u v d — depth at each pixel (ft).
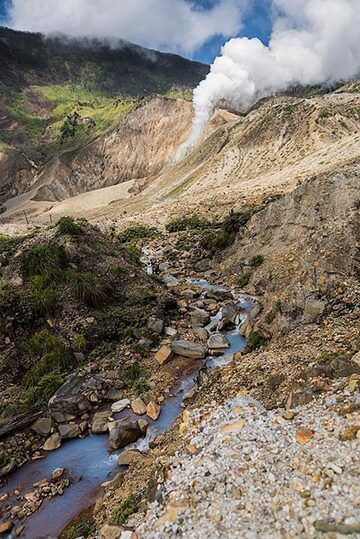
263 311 75.87
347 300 62.34
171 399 58.95
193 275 124.67
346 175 93.97
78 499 43.04
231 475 32.24
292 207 105.40
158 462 39.86
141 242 187.62
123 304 81.46
